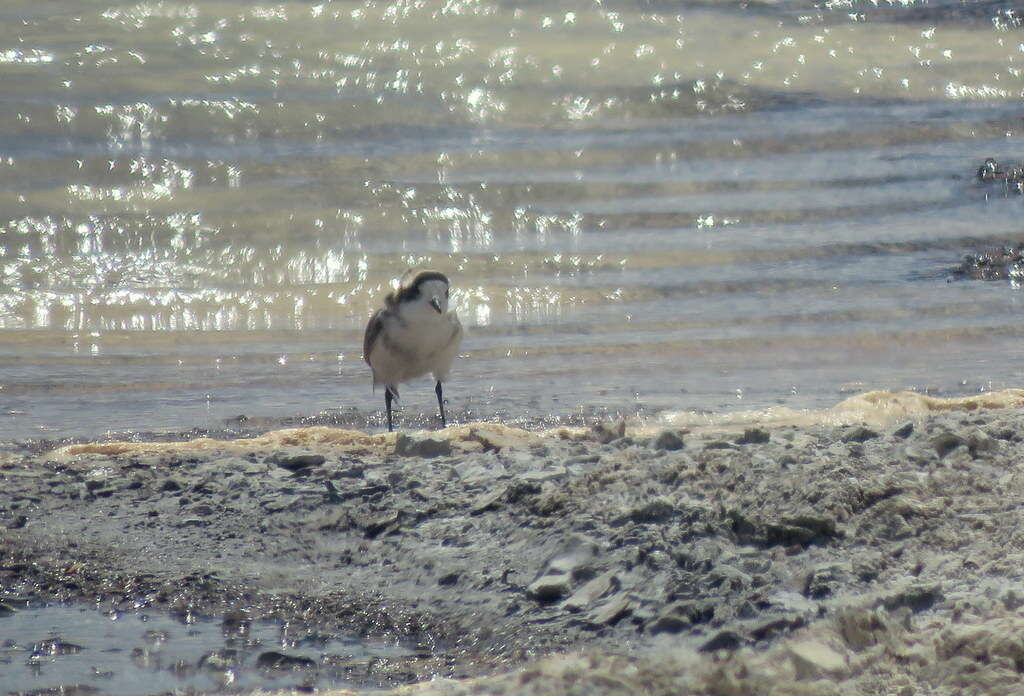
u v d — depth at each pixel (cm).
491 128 2775
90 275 2022
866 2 3659
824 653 630
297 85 2894
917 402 1272
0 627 782
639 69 3073
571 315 1875
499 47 3144
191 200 2341
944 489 841
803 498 814
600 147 2672
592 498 868
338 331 1822
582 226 2275
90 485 1007
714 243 2183
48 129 2644
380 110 2806
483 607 776
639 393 1529
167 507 963
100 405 1499
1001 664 610
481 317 1867
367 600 806
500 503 901
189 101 2772
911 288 1972
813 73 3134
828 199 2409
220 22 3225
